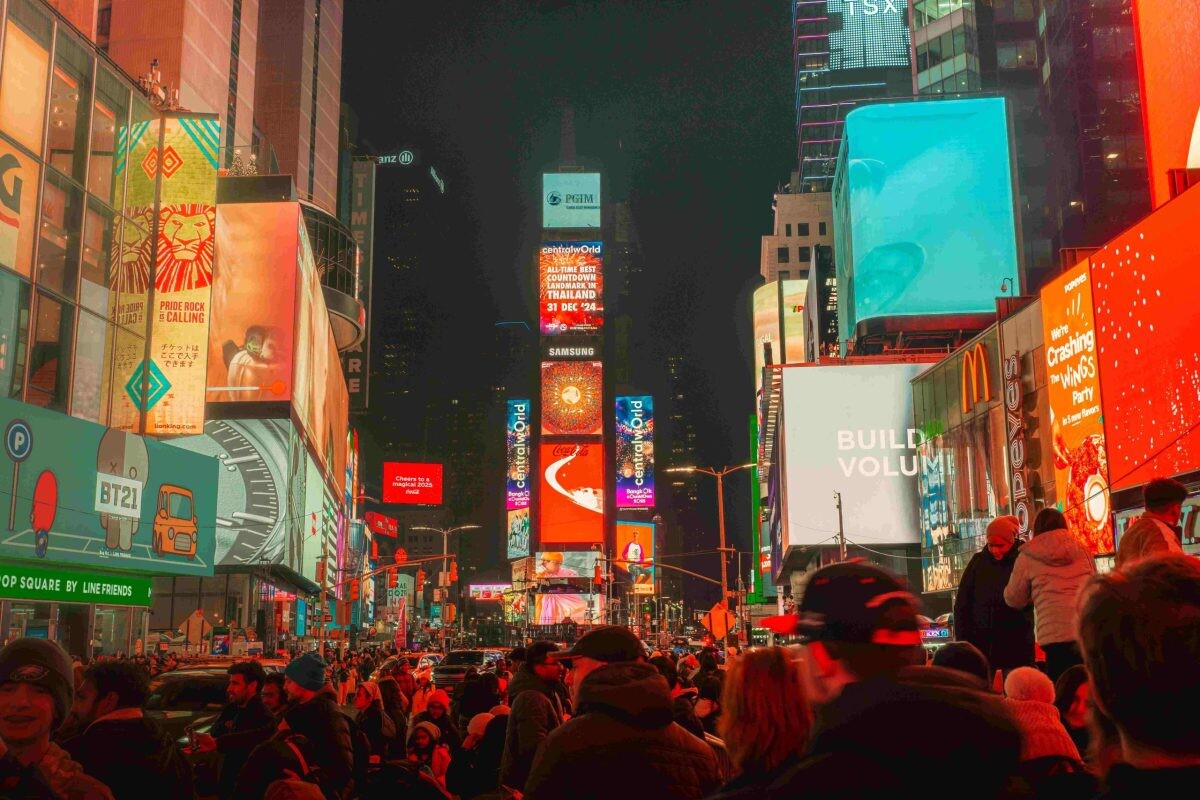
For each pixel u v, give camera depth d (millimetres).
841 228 108875
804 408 85250
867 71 198750
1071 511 51062
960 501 71938
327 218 109750
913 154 93562
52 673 4797
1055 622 7816
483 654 39375
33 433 43250
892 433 84250
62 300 48844
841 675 3152
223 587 80312
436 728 11938
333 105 141500
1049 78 105125
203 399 64500
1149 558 2674
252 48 109250
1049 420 56031
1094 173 93125
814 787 2713
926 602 81562
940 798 2674
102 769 6133
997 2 111938
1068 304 51406
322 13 137250
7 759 4082
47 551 43781
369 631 138375
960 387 72250
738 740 4645
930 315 90812
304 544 90312
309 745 8273
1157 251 42156
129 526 50625
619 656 6094
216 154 66688
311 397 94312
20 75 45844
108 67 54531
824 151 197000
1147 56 49188
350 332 118125
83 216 51188
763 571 137750
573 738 5070
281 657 33312
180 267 65000
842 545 58125
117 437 49938
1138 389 43938
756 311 178000
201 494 58406
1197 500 38719
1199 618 2408
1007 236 91688
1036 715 5746
